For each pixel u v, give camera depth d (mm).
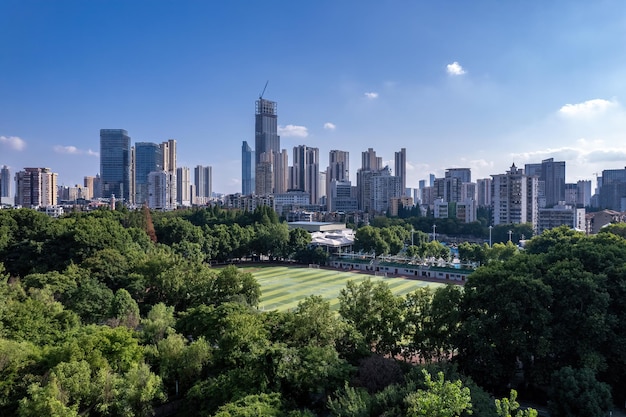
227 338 42781
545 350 41250
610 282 45938
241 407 30500
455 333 46469
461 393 23125
